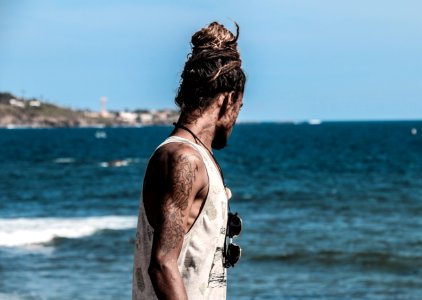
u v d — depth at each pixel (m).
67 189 40.59
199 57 2.70
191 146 2.65
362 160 66.69
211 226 2.65
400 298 13.43
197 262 2.63
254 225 24.12
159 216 2.59
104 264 16.45
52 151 94.38
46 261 16.91
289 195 35.88
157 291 2.57
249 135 163.88
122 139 146.12
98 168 59.47
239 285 14.47
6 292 13.38
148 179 2.66
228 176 49.88
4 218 27.05
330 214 27.53
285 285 14.48
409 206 30.12
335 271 16.09
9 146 110.62
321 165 60.81
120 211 29.31
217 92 2.71
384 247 19.42
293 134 168.25
